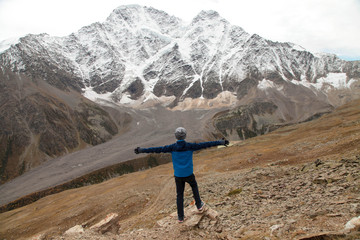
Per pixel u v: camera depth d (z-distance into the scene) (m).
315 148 35.31
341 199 8.12
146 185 46.03
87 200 43.69
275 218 8.38
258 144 68.56
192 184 7.36
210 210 8.39
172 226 8.12
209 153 78.44
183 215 7.69
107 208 36.91
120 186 51.66
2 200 105.38
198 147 6.82
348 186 9.50
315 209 7.80
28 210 51.75
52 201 54.59
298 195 11.11
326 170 13.66
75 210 39.72
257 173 21.61
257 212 10.12
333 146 29.84
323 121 73.50
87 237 8.82
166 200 36.31
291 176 16.52
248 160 44.19
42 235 10.18
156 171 61.44
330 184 10.84
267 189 14.62
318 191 10.52
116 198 40.12
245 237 6.93
